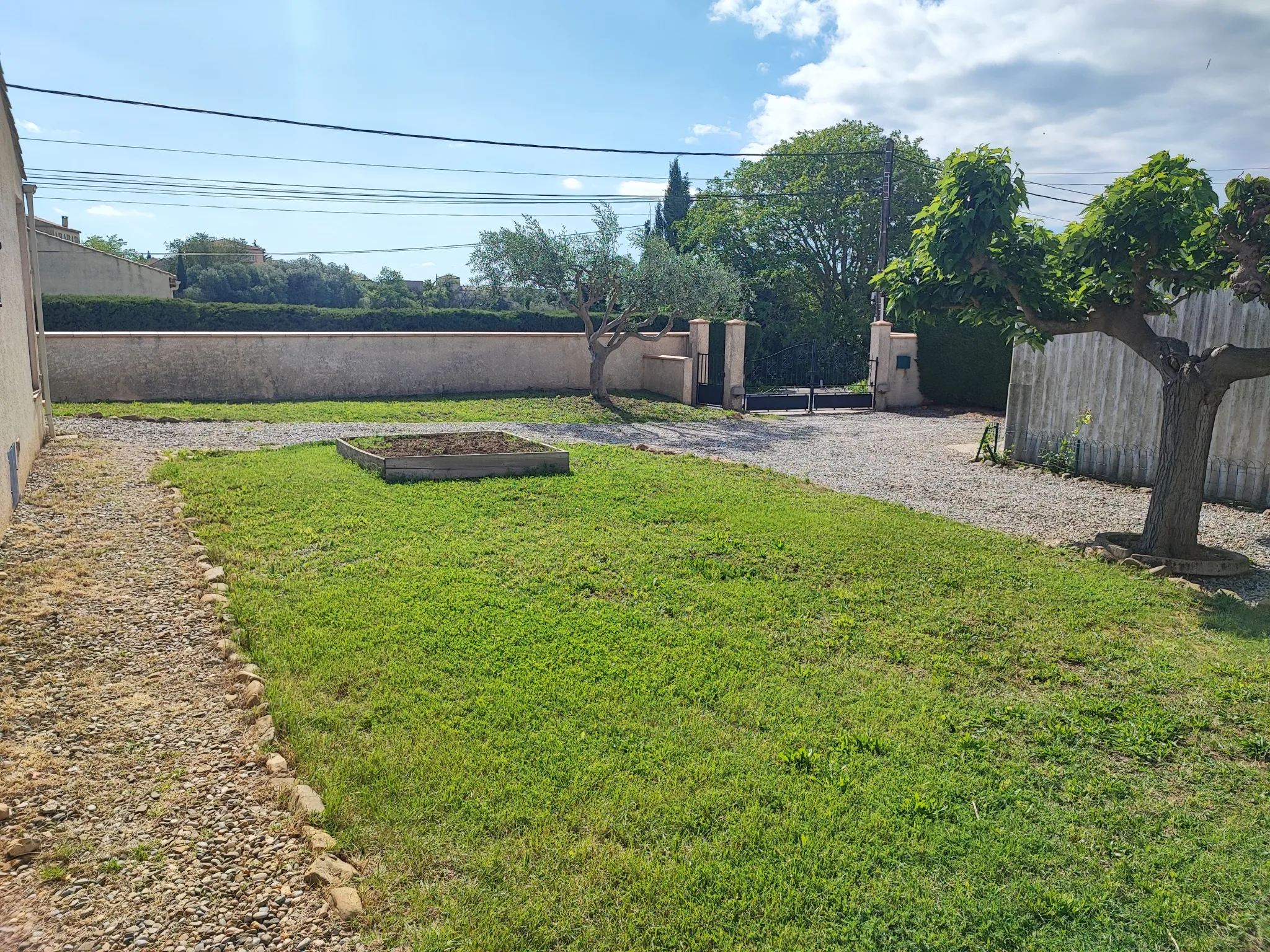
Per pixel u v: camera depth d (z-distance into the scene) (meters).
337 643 4.65
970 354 20.34
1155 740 3.98
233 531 6.67
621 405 18.09
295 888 2.79
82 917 2.62
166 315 20.64
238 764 3.53
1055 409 11.72
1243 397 9.63
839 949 2.59
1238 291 6.53
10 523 6.57
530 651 4.65
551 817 3.17
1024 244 7.20
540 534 6.98
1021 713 4.19
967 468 11.85
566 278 17.86
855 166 29.05
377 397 17.91
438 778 3.40
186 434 11.98
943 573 6.42
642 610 5.39
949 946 2.62
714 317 20.27
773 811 3.28
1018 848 3.09
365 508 7.52
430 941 2.56
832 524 7.71
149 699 4.06
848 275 31.05
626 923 2.67
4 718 3.79
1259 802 3.48
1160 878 2.97
